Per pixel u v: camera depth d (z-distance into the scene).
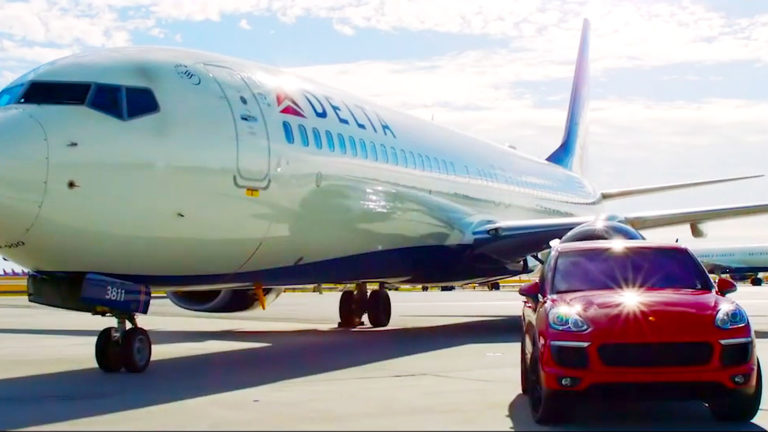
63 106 9.32
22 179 8.51
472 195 18.47
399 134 15.73
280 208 11.41
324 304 33.06
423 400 7.64
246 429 6.28
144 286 9.98
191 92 10.43
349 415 6.87
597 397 6.35
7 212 8.46
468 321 20.19
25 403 7.54
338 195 12.84
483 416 6.88
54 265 9.19
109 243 9.31
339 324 18.11
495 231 16.92
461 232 17.05
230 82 11.18
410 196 15.29
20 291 49.06
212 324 19.14
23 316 22.97
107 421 6.64
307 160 12.02
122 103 9.67
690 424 6.65
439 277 16.94
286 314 24.39
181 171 9.88
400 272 15.54
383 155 14.55
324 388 8.41
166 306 29.80
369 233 13.96
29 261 9.12
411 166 15.61
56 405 7.41
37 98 9.41
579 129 31.34
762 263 68.94
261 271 11.68
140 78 10.00
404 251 15.34
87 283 9.27
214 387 8.51
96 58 10.10
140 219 9.50
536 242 16.75
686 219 18.38
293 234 11.84
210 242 10.36
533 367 6.89
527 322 7.79
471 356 11.50
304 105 12.55
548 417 6.53
